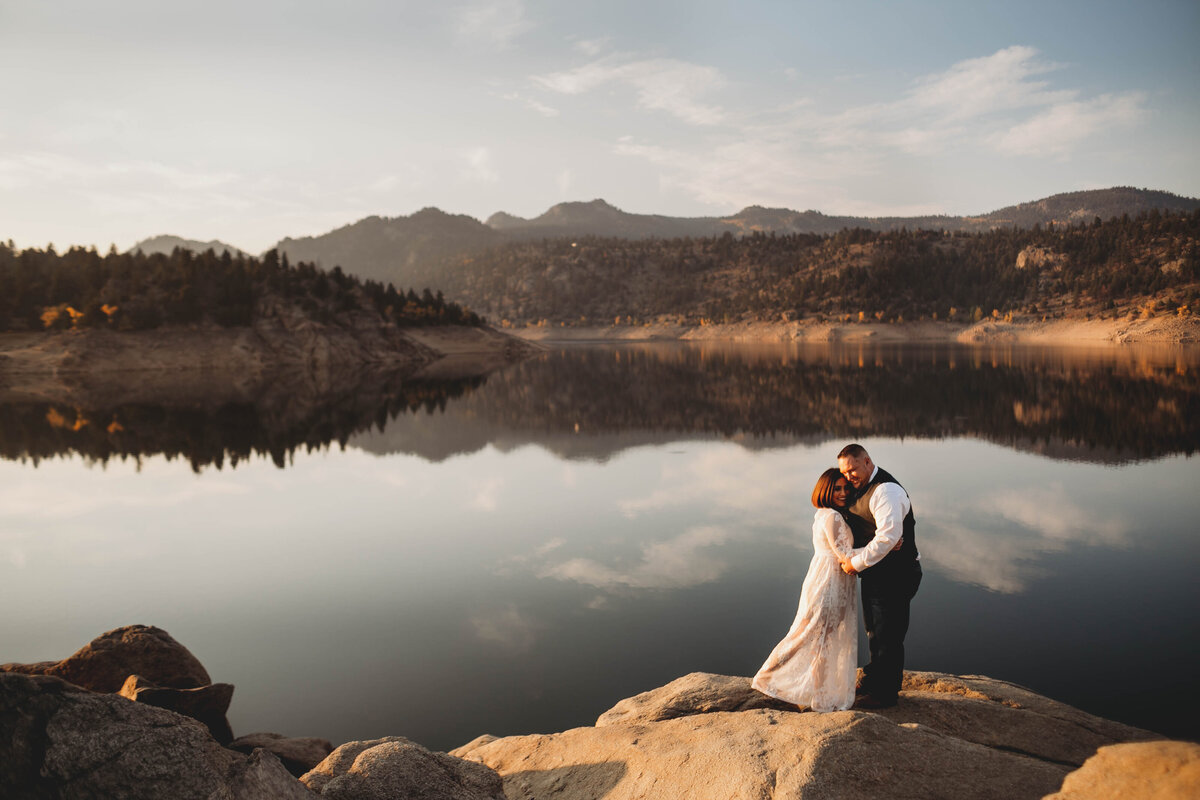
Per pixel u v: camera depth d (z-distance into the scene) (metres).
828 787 3.29
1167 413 33.69
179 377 81.44
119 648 6.13
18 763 3.09
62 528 16.33
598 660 8.27
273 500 19.03
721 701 4.91
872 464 4.53
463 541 14.14
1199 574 10.72
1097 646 8.13
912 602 9.68
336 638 9.30
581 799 3.88
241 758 3.49
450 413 40.84
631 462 23.78
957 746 3.58
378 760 4.07
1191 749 3.27
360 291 128.00
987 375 64.81
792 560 12.09
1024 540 12.93
